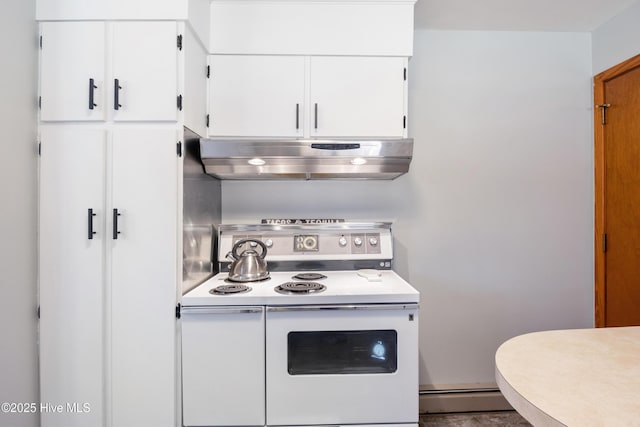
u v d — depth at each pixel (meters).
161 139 1.41
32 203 1.38
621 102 1.90
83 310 1.39
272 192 2.01
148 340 1.39
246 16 1.69
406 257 2.05
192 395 1.36
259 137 1.71
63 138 1.39
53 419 1.38
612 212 1.96
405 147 1.61
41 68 1.40
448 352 2.07
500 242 2.07
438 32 2.06
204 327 1.36
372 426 1.37
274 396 1.36
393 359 1.39
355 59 1.72
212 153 1.55
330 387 1.35
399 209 2.05
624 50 1.86
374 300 1.37
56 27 1.40
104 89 1.41
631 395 0.69
